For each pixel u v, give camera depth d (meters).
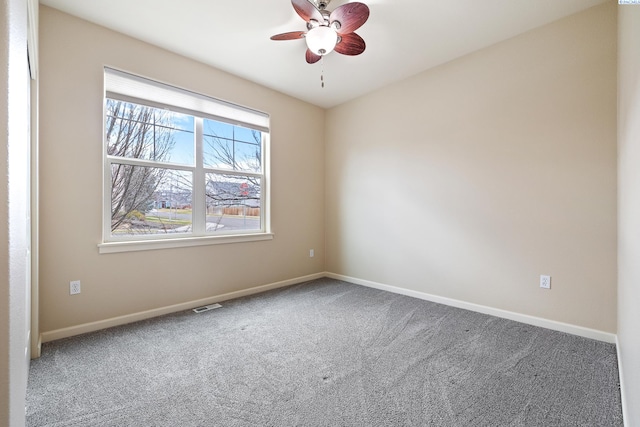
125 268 2.48
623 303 1.61
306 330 2.36
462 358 1.91
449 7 2.13
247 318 2.61
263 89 3.47
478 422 1.35
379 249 3.59
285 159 3.74
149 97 2.60
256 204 3.54
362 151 3.76
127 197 2.58
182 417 1.38
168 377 1.70
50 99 2.12
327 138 4.22
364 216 3.75
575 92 2.22
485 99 2.67
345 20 1.96
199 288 2.95
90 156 2.30
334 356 1.95
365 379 1.69
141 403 1.48
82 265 2.27
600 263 2.14
